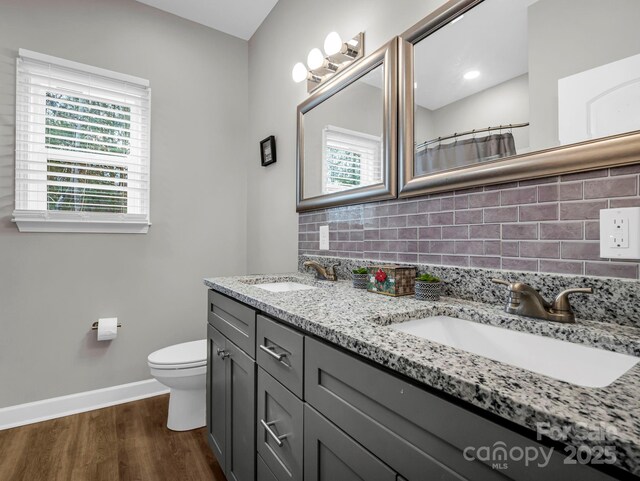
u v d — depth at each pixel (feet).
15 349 6.21
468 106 3.67
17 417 6.15
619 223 2.57
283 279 5.81
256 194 8.38
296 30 6.84
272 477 3.26
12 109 6.19
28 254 6.32
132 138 7.29
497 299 3.34
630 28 2.53
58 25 6.58
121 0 7.24
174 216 7.79
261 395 3.49
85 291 6.82
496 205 3.45
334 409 2.37
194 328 8.03
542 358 2.53
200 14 7.91
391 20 4.68
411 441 1.78
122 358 7.17
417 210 4.31
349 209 5.46
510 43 3.30
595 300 2.68
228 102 8.59
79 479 4.71
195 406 6.11
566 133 2.87
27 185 6.37
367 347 2.06
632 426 1.13
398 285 3.83
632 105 2.52
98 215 6.88
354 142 5.24
